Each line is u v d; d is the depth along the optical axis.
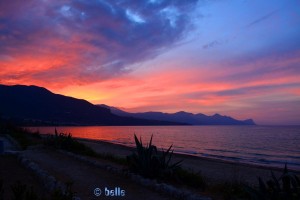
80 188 7.71
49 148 17.17
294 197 6.02
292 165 23.98
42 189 7.24
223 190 7.79
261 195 6.32
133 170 9.20
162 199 6.86
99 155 14.94
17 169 10.05
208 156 30.06
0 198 5.79
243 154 33.19
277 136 78.94
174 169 8.84
